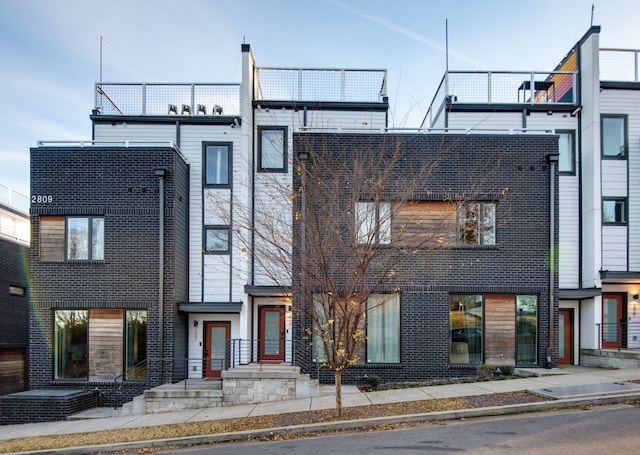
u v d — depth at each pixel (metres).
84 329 13.76
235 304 14.39
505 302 13.40
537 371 12.53
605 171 15.24
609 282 15.05
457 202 12.77
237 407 11.22
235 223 13.43
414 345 13.14
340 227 11.56
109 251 13.84
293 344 13.09
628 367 12.90
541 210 13.60
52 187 13.97
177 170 14.40
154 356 13.55
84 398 12.74
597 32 15.05
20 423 11.79
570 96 16.23
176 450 8.06
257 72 16.02
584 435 7.17
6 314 16.78
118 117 15.62
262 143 15.45
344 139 13.44
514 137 13.72
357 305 9.77
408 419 8.65
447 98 15.68
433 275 13.31
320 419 9.02
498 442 7.08
